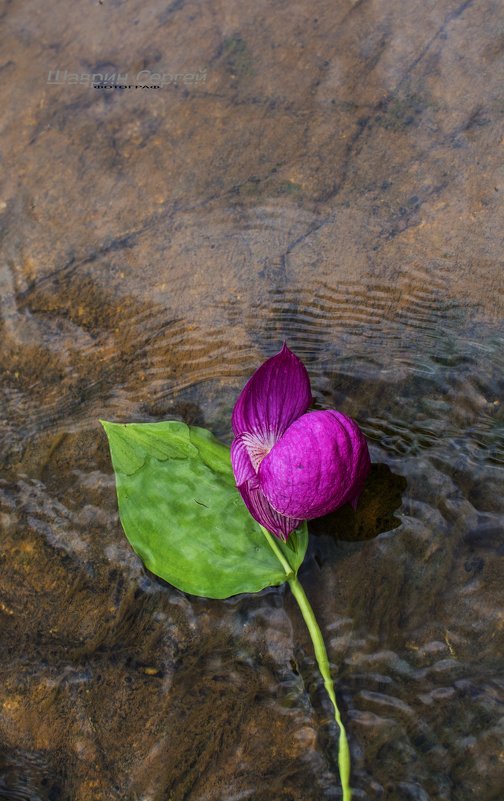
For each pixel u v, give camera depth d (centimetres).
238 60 96
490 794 74
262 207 89
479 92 91
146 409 84
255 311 86
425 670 76
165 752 76
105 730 77
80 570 81
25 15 101
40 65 98
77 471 83
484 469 80
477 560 78
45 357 87
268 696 77
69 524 82
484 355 83
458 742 75
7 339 88
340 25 96
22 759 77
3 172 94
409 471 80
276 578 78
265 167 91
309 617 77
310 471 76
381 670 77
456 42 93
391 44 94
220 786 75
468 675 76
